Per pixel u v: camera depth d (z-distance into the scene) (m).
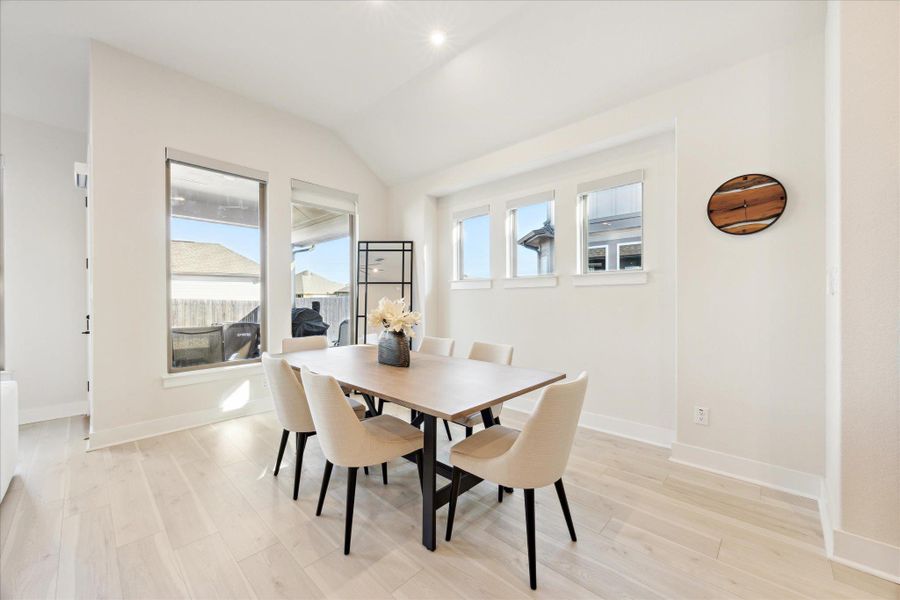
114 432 2.72
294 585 1.42
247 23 2.52
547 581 1.44
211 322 3.27
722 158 2.29
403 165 4.21
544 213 3.52
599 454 2.58
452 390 1.73
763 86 2.16
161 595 1.36
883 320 1.46
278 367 1.98
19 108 3.14
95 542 1.64
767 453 2.17
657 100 2.54
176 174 3.07
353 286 4.41
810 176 2.04
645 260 2.82
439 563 1.54
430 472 1.63
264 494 2.06
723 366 2.31
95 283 2.64
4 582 1.41
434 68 2.98
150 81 2.88
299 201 3.86
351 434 1.59
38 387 3.27
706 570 1.50
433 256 4.42
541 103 2.92
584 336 3.17
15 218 3.19
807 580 1.44
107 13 2.40
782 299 2.13
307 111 3.66
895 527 1.44
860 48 1.49
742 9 2.03
